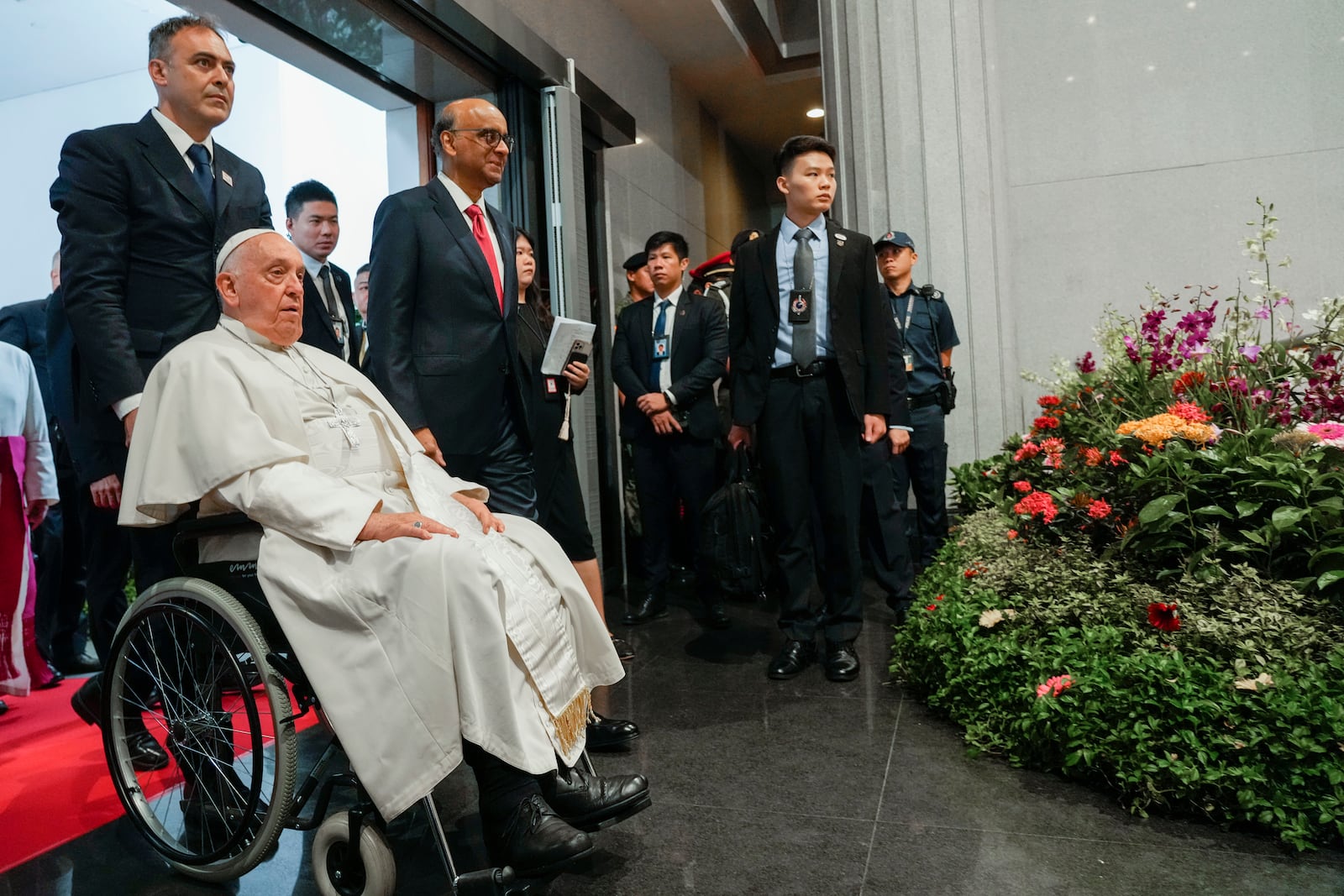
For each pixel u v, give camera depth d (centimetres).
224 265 214
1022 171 666
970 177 585
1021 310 665
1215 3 630
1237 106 627
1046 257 661
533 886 195
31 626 370
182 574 211
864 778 250
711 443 456
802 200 345
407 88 449
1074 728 233
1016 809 227
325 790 187
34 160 602
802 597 357
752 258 357
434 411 279
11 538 349
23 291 608
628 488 596
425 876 203
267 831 186
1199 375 334
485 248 294
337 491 191
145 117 248
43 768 281
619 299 671
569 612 217
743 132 1057
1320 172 611
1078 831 213
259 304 213
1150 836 210
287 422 204
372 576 182
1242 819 212
